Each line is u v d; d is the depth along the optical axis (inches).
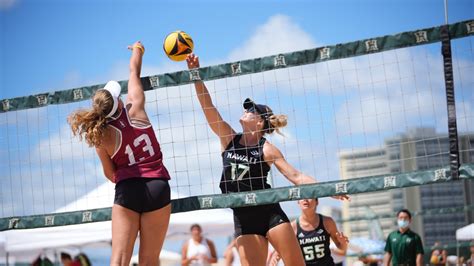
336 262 345.4
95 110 174.7
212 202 196.9
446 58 183.3
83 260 416.8
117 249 172.6
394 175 184.1
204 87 203.8
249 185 199.5
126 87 208.7
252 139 201.6
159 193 177.0
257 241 199.2
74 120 176.1
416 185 182.1
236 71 199.0
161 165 181.6
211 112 203.6
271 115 200.5
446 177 179.9
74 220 205.5
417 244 328.5
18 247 382.9
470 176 178.4
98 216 203.6
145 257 177.5
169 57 202.5
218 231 402.9
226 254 362.9
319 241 245.6
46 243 382.0
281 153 199.5
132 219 175.0
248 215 199.5
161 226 178.7
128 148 177.0
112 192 362.9
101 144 176.1
